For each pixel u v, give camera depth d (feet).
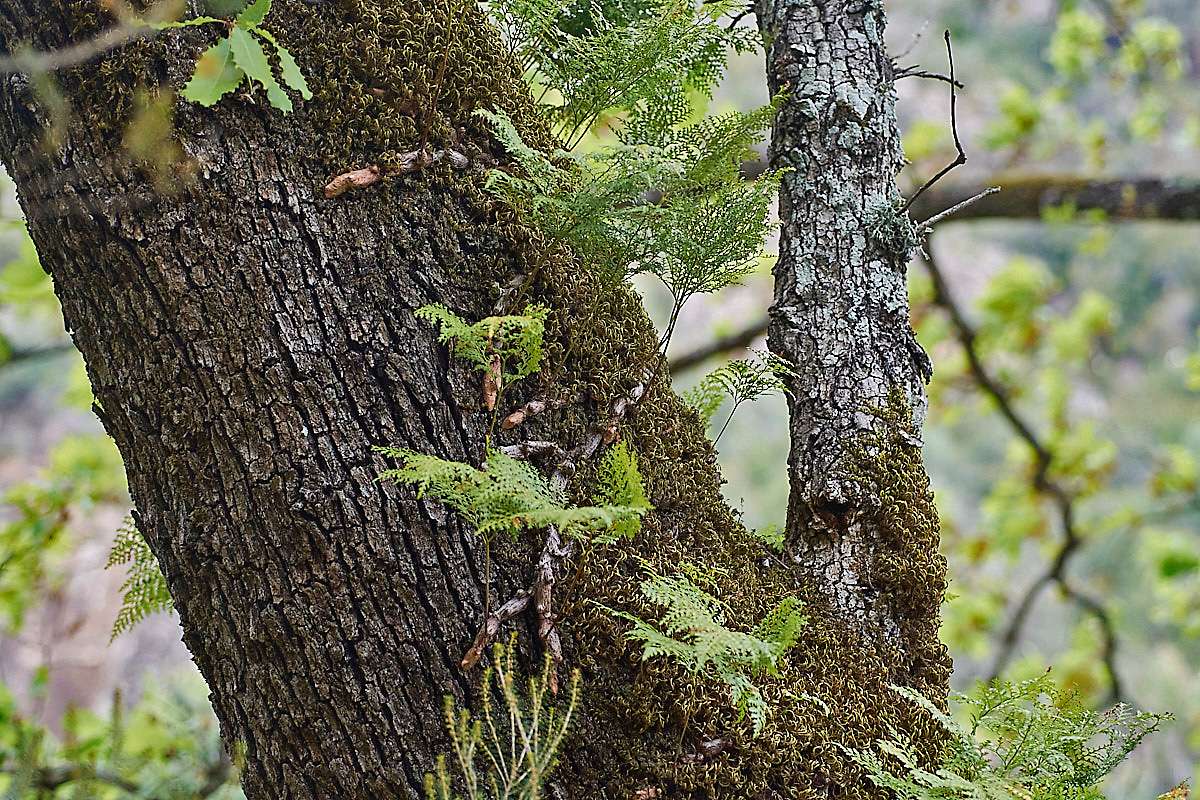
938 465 62.39
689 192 17.54
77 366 24.39
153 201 17.07
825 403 17.90
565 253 17.46
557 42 17.75
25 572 22.41
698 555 17.52
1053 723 17.56
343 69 17.21
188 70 17.10
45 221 17.17
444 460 17.13
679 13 17.66
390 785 17.08
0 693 19.62
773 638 17.28
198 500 17.12
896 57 18.30
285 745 17.13
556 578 17.20
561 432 17.33
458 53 17.37
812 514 17.87
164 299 17.08
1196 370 35.32
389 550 17.08
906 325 17.99
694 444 17.71
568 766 17.13
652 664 17.20
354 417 17.10
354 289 17.15
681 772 17.16
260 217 17.10
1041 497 33.55
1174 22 61.82
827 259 17.99
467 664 17.08
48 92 16.96
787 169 17.61
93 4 17.11
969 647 33.37
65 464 23.58
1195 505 33.40
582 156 17.52
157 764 18.94
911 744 17.60
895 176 18.16
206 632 17.21
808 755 17.31
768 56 18.24
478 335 17.07
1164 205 25.64
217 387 17.08
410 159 17.24
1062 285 34.60
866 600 17.78
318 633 17.08
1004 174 27.25
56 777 18.49
